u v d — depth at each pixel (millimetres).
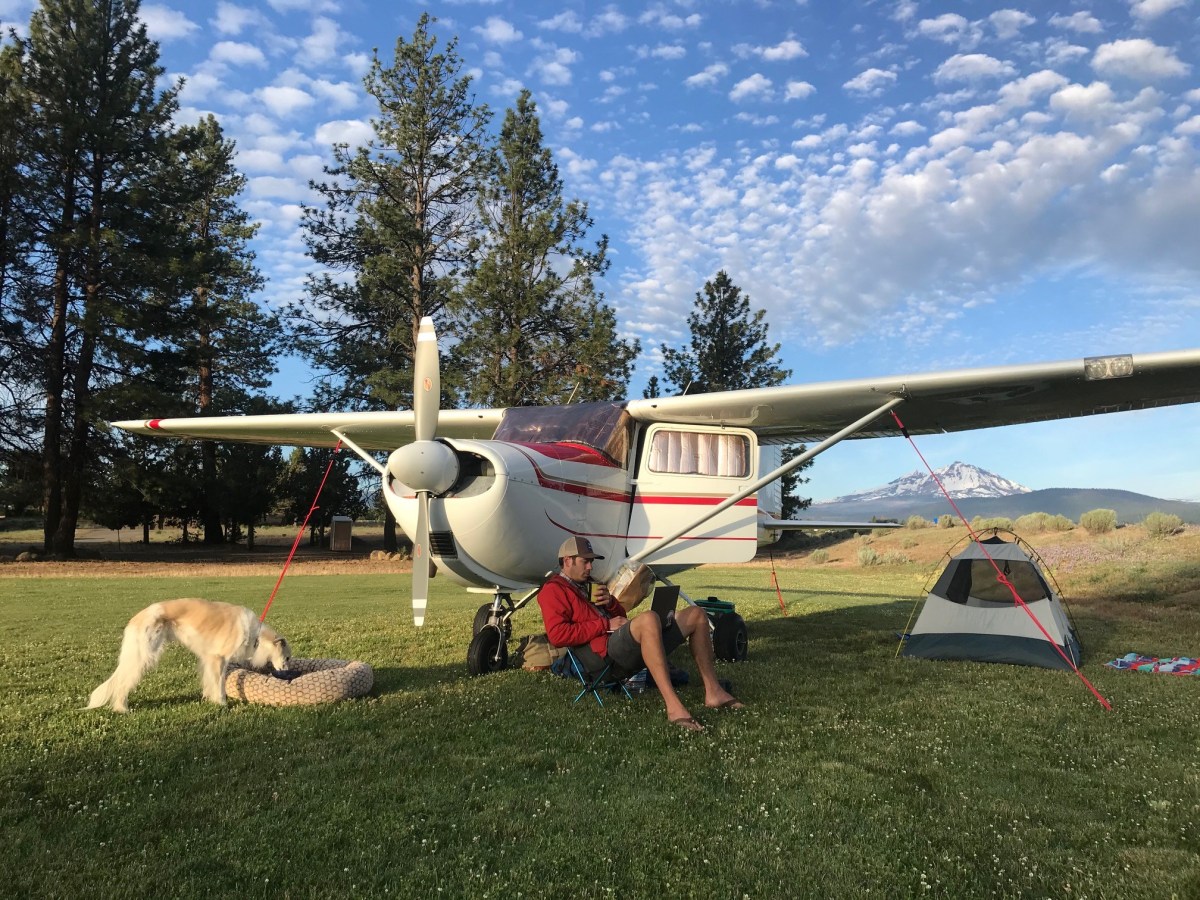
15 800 2619
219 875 2080
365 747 3254
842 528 8109
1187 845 2359
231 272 22656
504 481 4691
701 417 6266
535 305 21547
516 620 8305
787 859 2219
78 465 20766
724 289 25469
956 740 3453
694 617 4043
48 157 19406
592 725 3613
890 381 5492
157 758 3090
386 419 7586
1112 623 7902
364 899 1968
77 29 20453
